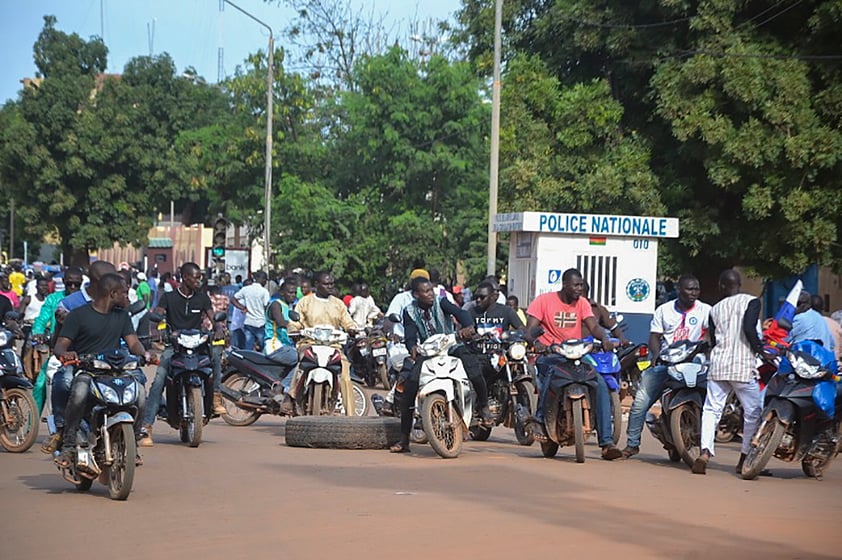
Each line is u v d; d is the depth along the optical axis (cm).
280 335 2234
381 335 2691
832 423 1373
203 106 7275
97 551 868
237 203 5778
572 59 3884
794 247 3231
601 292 2628
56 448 1199
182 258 8250
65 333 1144
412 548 874
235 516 1016
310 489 1183
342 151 5062
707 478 1344
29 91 6669
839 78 3125
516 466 1396
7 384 1521
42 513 1038
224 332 1666
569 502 1110
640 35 3512
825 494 1240
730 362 1362
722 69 3125
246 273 4428
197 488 1191
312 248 4638
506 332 1641
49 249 10075
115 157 6788
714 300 3681
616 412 1566
